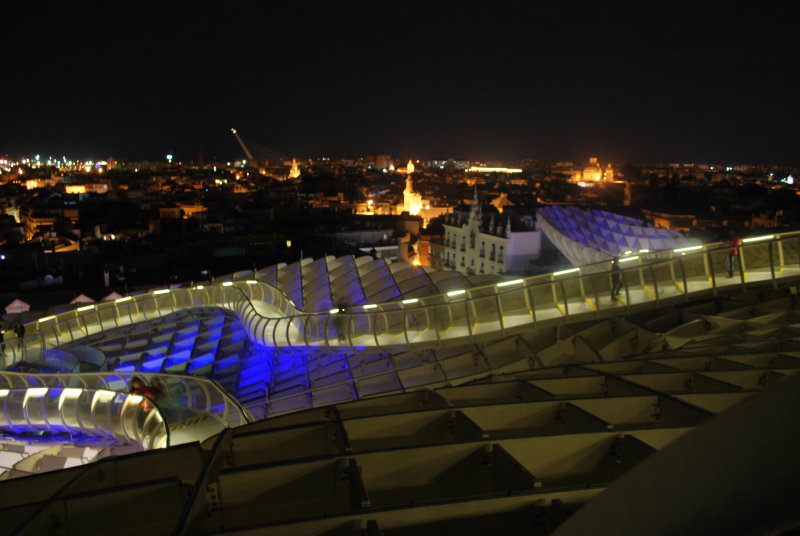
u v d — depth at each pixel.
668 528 2.77
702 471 2.72
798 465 2.38
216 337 31.70
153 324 34.25
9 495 8.98
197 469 9.53
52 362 28.98
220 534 6.91
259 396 22.61
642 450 8.81
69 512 7.87
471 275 35.50
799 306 21.52
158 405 17.00
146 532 7.91
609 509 3.10
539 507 7.17
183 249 97.44
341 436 9.65
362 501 7.29
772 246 22.39
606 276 25.34
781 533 2.39
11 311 55.44
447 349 22.75
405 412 10.68
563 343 21.20
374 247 110.31
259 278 41.38
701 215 122.31
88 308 34.00
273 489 8.38
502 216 83.38
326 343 24.92
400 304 27.28
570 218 60.22
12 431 20.61
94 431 19.38
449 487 8.83
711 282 21.86
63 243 107.50
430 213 199.12
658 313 22.80
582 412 10.22
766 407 2.60
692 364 14.35
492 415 10.78
